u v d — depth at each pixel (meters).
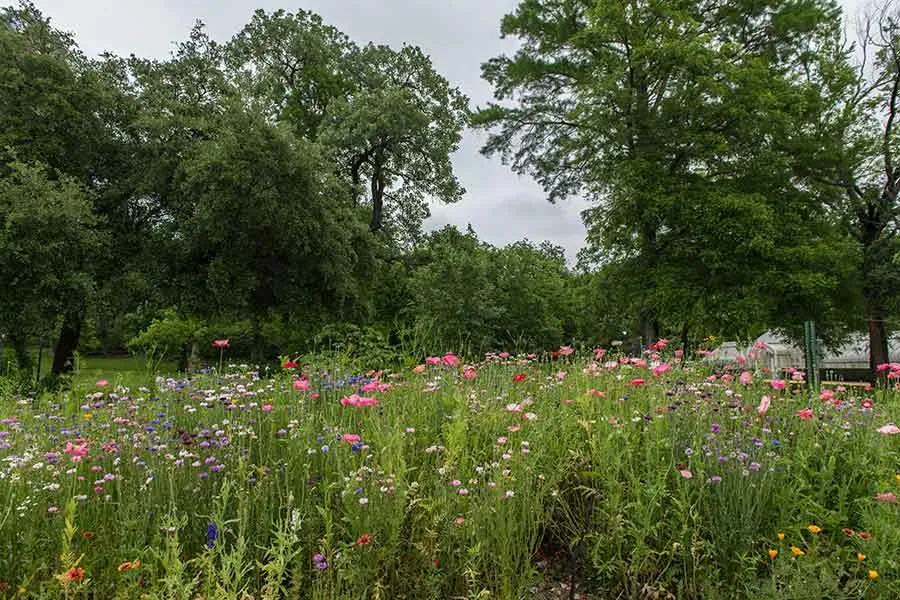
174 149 17.11
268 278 17.78
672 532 2.62
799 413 3.51
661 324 18.72
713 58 17.20
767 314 15.24
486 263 19.27
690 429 3.39
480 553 2.48
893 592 2.33
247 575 2.46
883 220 21.22
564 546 3.00
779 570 2.37
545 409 3.87
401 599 2.40
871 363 20.22
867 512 2.66
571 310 23.53
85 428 3.79
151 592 2.12
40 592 2.19
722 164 18.42
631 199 17.20
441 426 3.55
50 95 15.37
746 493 2.73
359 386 4.33
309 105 27.95
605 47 19.72
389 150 27.06
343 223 19.70
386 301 25.09
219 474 3.02
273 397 4.44
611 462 2.90
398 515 2.48
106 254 15.82
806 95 19.19
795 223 17.27
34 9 17.48
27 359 15.08
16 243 13.17
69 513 2.20
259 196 15.40
